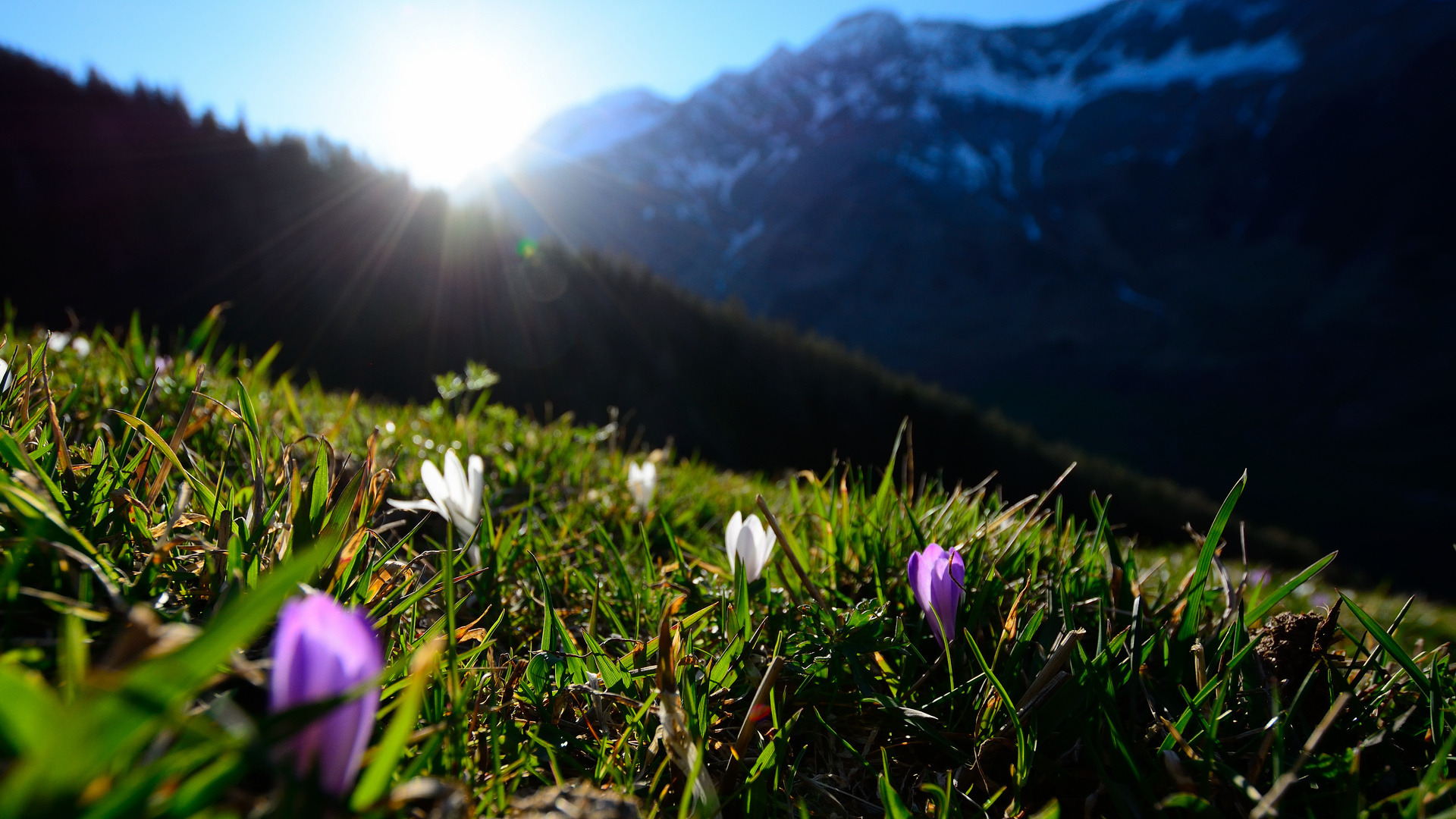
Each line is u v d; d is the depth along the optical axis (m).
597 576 2.50
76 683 0.72
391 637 1.41
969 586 2.04
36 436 1.69
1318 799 1.34
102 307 45.25
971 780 1.50
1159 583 2.32
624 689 1.63
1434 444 192.38
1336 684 1.62
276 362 45.81
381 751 0.73
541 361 56.94
